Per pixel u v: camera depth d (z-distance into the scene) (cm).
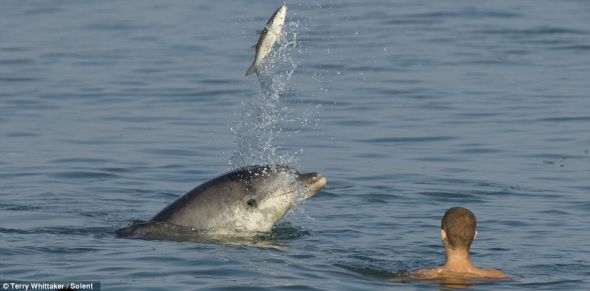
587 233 5056
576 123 7625
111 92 8800
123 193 5878
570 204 5688
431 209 5572
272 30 5003
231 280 4038
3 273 4100
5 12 13062
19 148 7019
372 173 6381
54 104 8400
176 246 4575
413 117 7850
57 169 6450
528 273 4288
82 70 9700
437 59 9881
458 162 6675
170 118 7900
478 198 5834
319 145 7088
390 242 4828
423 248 4719
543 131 7438
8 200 5631
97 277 4056
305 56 9975
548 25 11438
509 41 10675
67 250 4484
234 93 8669
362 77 9169
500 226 5209
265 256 4431
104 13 12825
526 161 6694
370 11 12381
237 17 12169
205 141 7219
